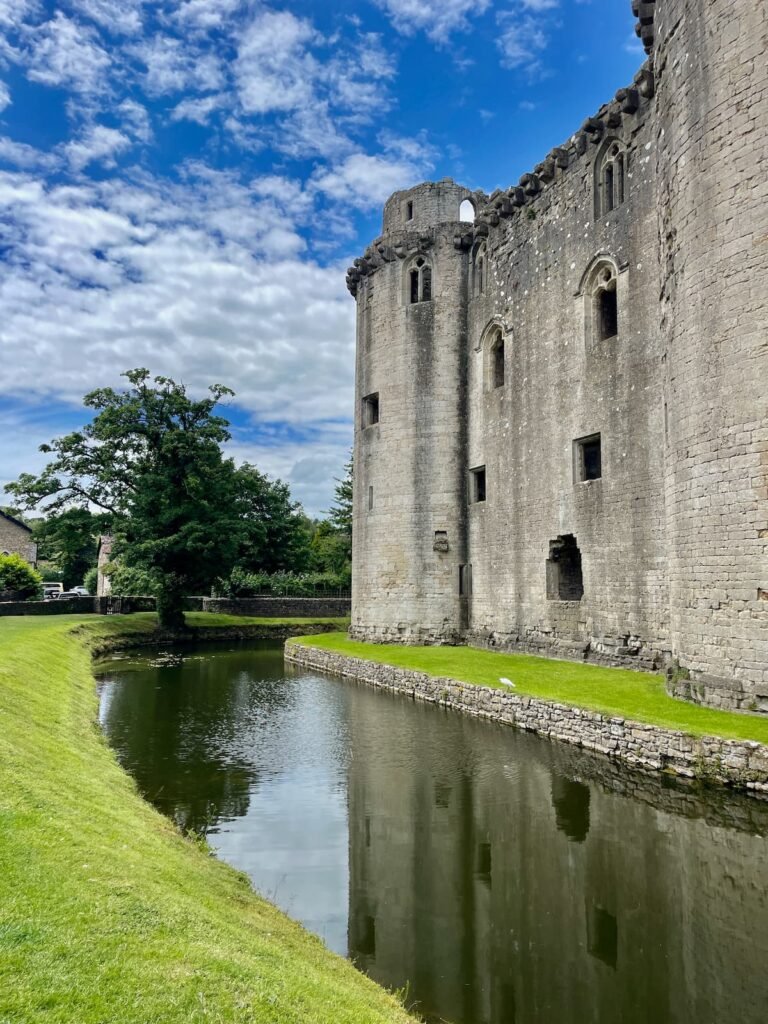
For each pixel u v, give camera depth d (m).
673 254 14.09
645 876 8.28
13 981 3.73
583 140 20.67
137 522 38.19
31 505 38.75
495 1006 6.05
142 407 39.19
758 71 12.24
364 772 12.70
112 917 4.79
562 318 21.70
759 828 9.48
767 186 12.01
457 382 27.83
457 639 27.03
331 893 8.16
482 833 9.77
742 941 6.93
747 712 11.85
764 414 11.80
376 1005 5.40
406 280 28.89
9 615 37.41
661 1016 5.87
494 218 25.39
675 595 13.85
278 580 55.59
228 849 9.38
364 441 29.95
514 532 23.92
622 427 19.05
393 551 28.20
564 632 21.27
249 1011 4.07
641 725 11.88
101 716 17.89
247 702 20.02
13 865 5.18
